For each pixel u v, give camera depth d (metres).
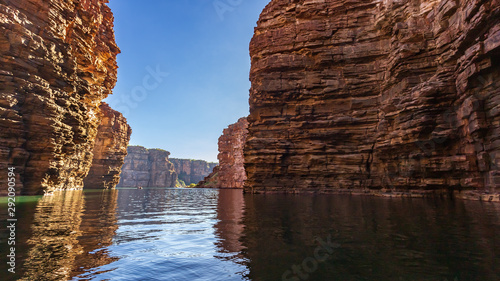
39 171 27.75
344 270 4.91
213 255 6.02
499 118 18.16
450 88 22.55
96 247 6.56
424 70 25.80
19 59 26.64
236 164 100.44
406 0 28.97
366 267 5.05
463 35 20.70
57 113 29.70
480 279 4.34
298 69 35.16
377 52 31.53
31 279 4.39
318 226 9.17
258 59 38.12
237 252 6.21
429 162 23.30
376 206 15.70
